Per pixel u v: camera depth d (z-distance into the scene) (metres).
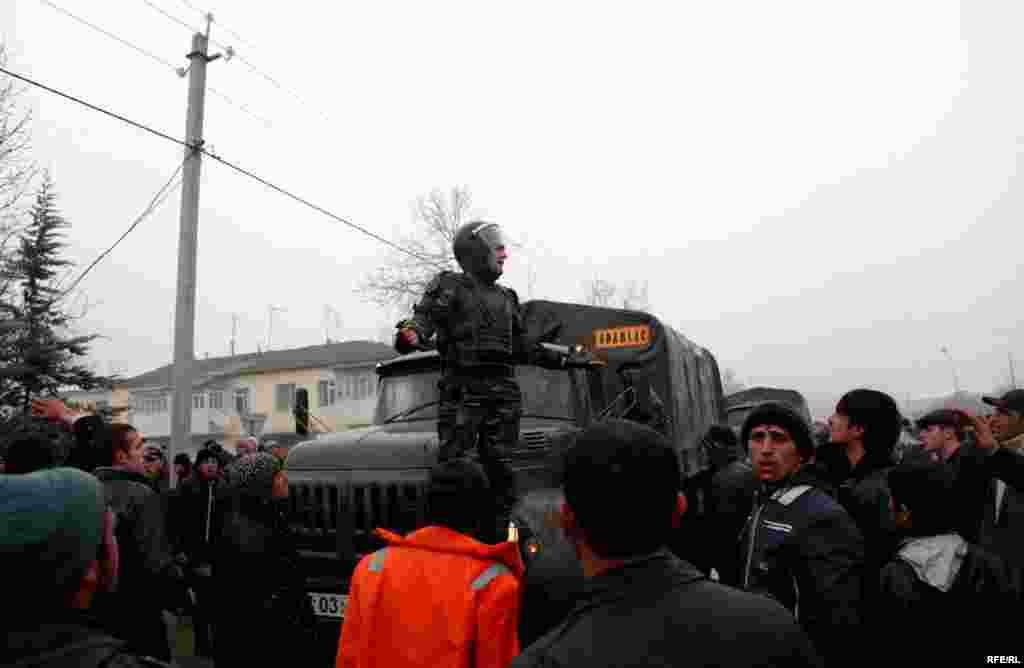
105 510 1.77
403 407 6.67
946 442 5.22
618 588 1.58
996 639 2.90
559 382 6.50
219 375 44.06
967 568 2.90
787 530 3.01
